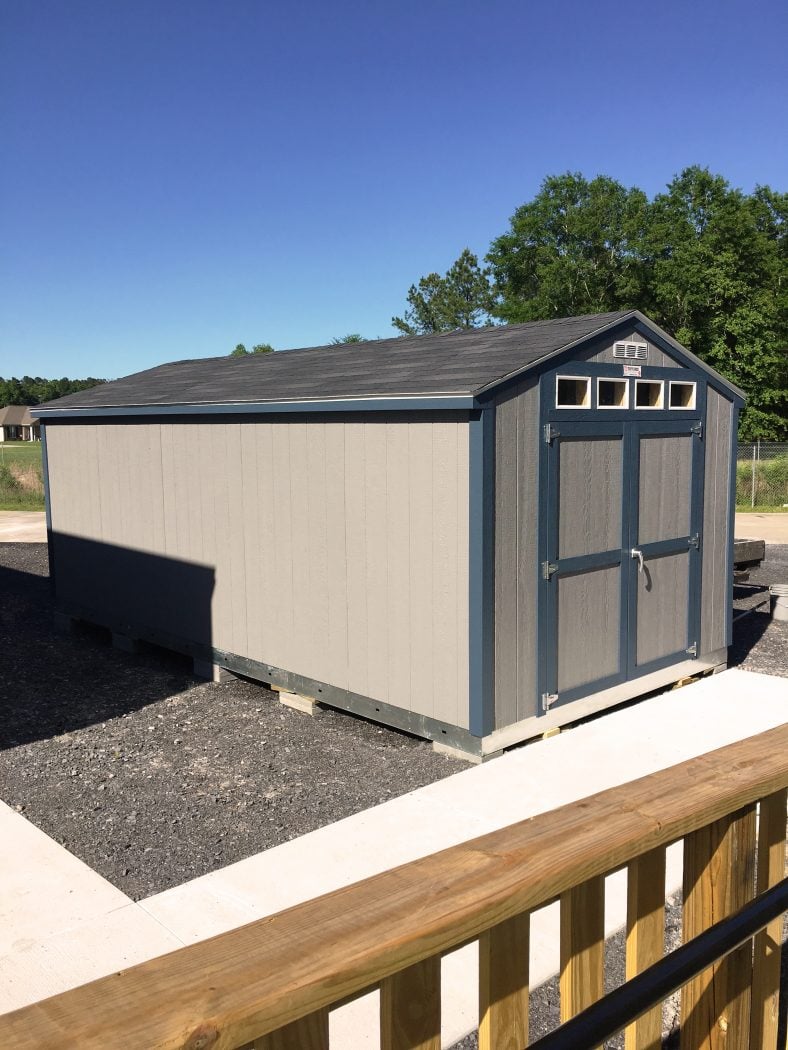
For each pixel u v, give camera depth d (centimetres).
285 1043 93
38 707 682
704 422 697
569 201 4100
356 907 104
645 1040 156
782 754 164
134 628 841
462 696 550
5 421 9169
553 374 566
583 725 602
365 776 534
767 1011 183
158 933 362
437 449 550
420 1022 105
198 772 546
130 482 823
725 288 3522
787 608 955
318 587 644
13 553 1525
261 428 677
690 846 157
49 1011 83
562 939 129
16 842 448
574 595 598
